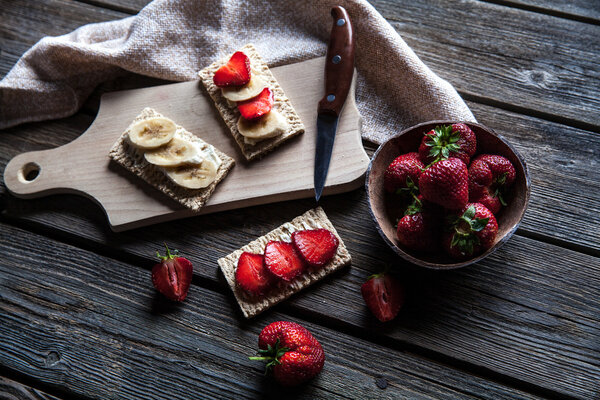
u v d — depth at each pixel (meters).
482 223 0.69
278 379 0.74
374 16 0.82
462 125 0.74
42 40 0.84
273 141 0.80
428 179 0.70
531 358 0.75
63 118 0.86
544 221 0.79
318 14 0.85
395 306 0.76
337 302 0.78
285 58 0.85
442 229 0.73
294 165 0.80
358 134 0.80
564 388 0.75
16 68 0.85
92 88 0.87
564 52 0.85
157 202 0.80
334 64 0.80
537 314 0.76
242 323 0.78
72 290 0.80
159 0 0.85
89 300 0.79
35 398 0.77
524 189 0.73
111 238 0.81
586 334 0.76
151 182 0.79
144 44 0.84
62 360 0.78
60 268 0.81
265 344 0.74
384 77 0.84
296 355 0.73
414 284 0.78
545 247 0.78
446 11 0.87
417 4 0.87
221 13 0.86
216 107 0.82
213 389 0.76
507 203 0.74
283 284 0.77
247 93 0.79
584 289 0.77
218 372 0.77
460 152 0.73
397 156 0.77
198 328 0.78
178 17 0.85
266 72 0.82
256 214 0.81
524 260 0.78
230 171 0.80
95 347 0.78
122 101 0.84
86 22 0.90
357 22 0.83
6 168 0.82
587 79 0.84
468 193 0.73
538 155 0.81
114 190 0.81
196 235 0.80
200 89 0.84
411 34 0.87
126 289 0.80
